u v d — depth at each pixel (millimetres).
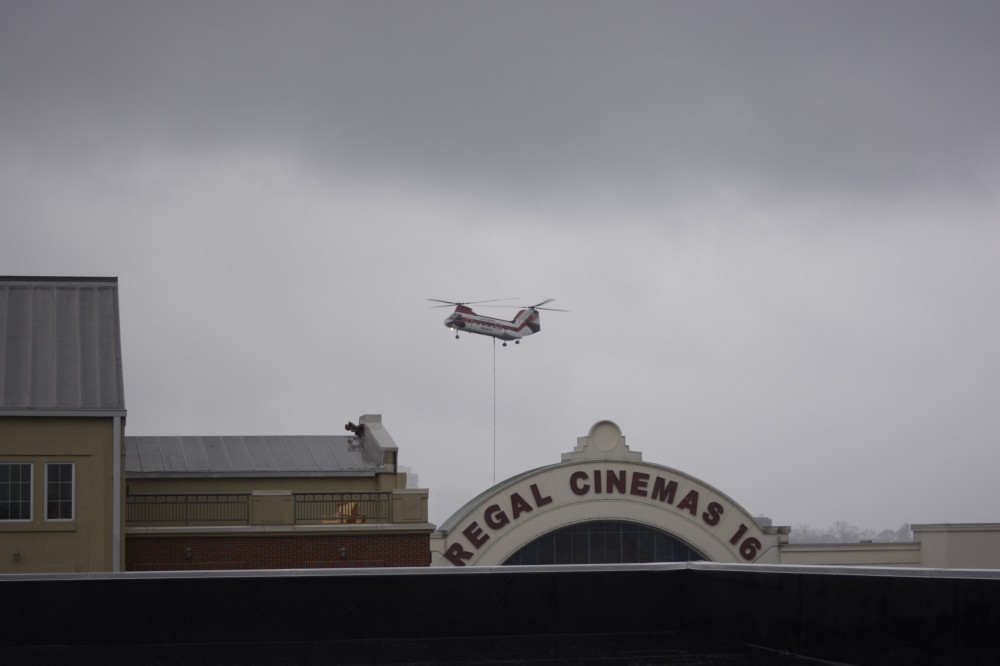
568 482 108312
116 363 76312
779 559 111688
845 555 112750
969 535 112500
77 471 71562
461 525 105938
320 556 77812
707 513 110438
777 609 34844
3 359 75062
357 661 33938
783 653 34438
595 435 109812
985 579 28297
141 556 75250
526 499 107438
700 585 38219
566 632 37562
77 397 73062
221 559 76438
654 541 110062
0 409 70688
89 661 33438
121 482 72875
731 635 36750
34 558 70250
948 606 29219
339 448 99188
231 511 80438
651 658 34469
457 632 36969
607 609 37938
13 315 78938
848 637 32156
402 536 79125
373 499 84500
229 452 96562
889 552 113562
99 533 71250
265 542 77312
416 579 37000
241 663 33531
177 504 79750
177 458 94312
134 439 97062
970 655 28562
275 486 91750
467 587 37281
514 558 106938
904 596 30500
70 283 82250
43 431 71438
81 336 78188
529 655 34812
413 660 34156
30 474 71000
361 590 36688
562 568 38031
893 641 30734
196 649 35125
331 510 82188
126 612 35406
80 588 35406
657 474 110000
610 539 109250
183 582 35812
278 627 35938
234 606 35875
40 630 35125
